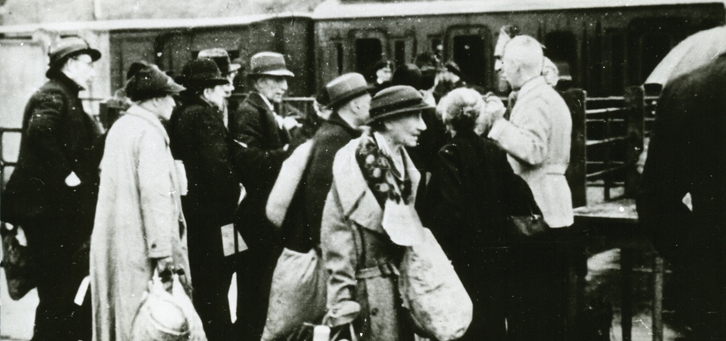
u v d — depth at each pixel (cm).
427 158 466
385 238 469
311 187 475
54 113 505
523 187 464
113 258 487
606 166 461
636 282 461
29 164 514
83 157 506
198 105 482
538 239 465
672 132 455
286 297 482
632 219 458
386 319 474
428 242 468
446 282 470
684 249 457
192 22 492
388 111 461
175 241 483
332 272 476
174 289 486
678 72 452
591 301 464
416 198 466
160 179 475
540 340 468
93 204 505
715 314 457
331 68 479
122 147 477
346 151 469
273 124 480
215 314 490
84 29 502
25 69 511
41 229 515
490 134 464
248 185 482
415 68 471
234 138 483
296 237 479
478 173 464
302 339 483
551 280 465
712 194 453
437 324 471
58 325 517
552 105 461
